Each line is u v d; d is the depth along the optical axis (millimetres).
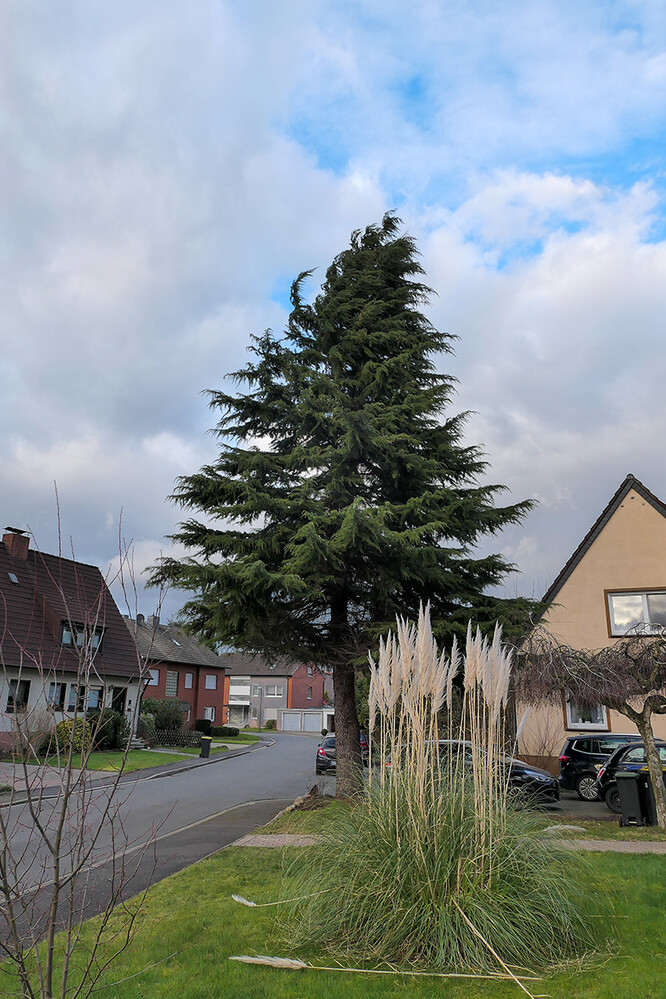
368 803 6203
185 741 38375
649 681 12352
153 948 5180
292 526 14797
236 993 4352
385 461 14719
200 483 14727
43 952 4910
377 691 6559
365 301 16750
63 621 27219
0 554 28141
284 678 78312
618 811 14922
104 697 3908
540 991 4402
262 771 25422
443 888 5332
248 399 15461
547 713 20844
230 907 6297
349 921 5402
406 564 14086
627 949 5168
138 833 11211
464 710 6605
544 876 5520
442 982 4578
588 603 21531
